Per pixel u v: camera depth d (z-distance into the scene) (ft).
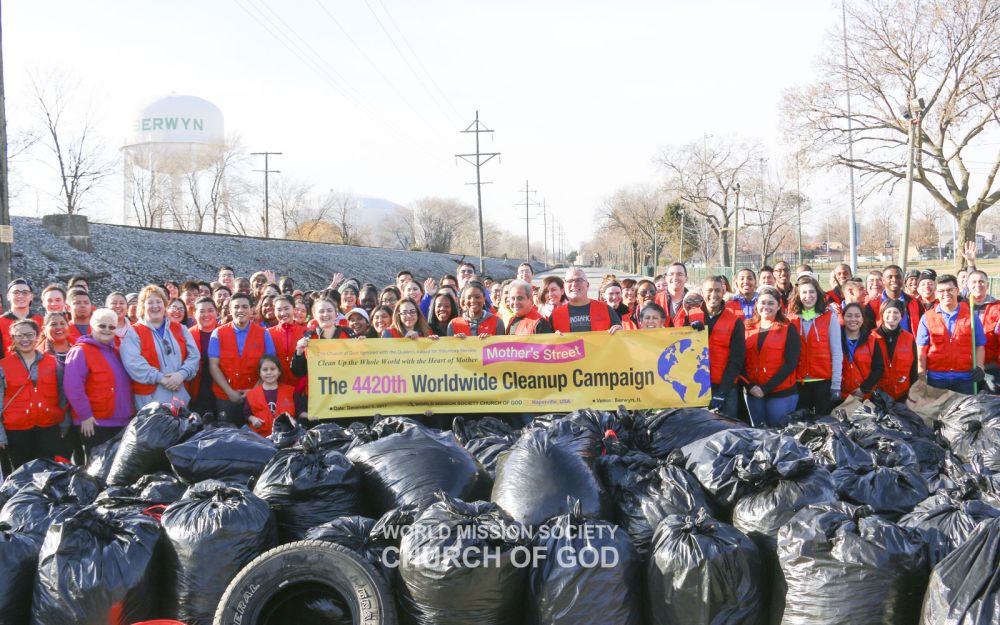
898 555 12.34
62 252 71.41
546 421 19.44
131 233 92.84
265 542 14.35
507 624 13.08
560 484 15.52
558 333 23.75
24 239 70.18
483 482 17.46
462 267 38.96
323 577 12.80
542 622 12.92
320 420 23.79
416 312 24.39
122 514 14.79
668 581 12.85
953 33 112.37
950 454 19.56
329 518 15.85
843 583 12.34
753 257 324.39
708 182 223.92
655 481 15.74
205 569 13.69
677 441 19.74
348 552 12.98
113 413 22.49
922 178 118.42
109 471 18.84
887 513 15.71
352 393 23.71
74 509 15.14
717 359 24.09
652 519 15.23
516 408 23.75
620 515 15.74
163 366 23.26
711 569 12.62
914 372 26.21
